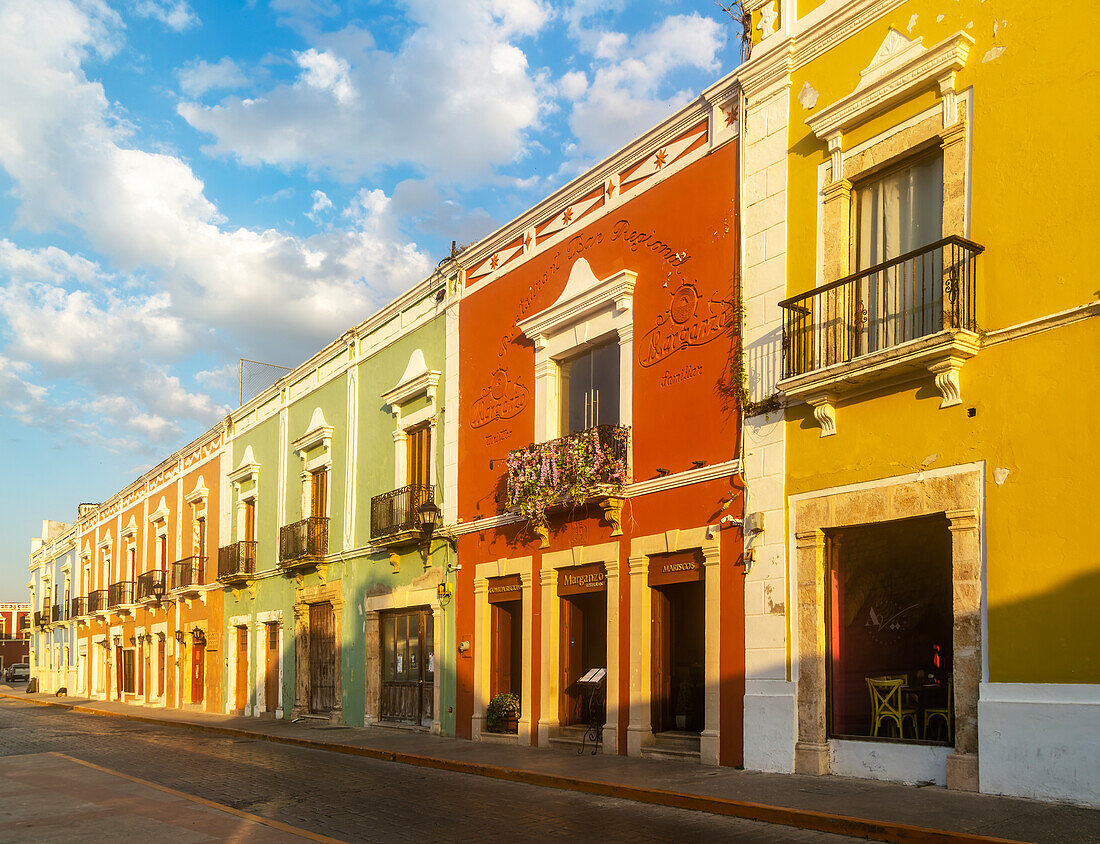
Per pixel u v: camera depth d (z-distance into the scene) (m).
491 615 17.20
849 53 11.50
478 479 17.81
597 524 14.67
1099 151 8.87
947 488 9.75
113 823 9.09
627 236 14.73
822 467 11.17
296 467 26.00
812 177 11.80
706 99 13.44
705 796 9.48
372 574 21.38
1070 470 8.77
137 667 38.75
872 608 10.62
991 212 9.66
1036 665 8.81
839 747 10.64
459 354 18.84
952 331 9.40
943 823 7.71
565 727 15.19
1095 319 8.74
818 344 11.32
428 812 9.59
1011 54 9.68
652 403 13.85
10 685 66.00
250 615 28.11
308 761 14.95
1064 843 6.98
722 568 12.35
